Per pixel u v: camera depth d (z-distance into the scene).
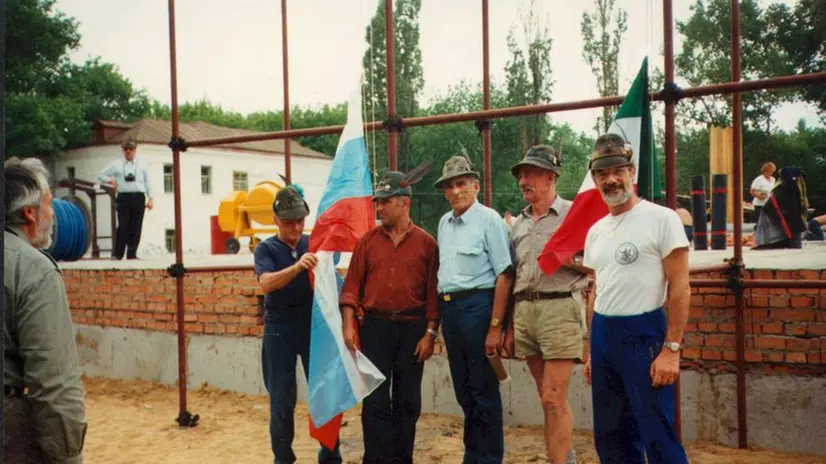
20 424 2.59
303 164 42.19
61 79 39.72
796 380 5.04
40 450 2.63
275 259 4.77
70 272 9.15
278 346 4.69
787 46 27.41
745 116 28.11
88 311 8.96
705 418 5.34
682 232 3.39
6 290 2.56
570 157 35.72
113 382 8.45
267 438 6.03
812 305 4.99
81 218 10.83
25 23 36.12
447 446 5.53
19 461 2.58
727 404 5.26
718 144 13.38
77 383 2.66
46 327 2.58
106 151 37.34
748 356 5.19
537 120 23.58
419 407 4.56
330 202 4.69
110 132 38.44
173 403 7.42
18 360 2.62
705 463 4.85
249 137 6.11
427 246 4.54
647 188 4.17
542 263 4.12
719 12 28.05
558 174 4.39
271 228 16.52
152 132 37.44
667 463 3.36
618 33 22.33
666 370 3.32
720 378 5.29
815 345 4.97
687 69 28.83
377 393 4.51
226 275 7.69
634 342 3.41
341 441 5.89
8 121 35.84
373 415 4.50
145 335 8.36
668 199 4.50
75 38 37.81
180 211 6.40
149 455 5.65
